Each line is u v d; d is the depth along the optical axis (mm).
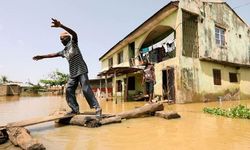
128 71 16281
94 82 31969
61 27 5180
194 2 14266
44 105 12742
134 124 5391
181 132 4395
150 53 17562
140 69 15180
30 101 17125
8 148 3451
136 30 16594
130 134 4258
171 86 13266
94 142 3678
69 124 5473
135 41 18328
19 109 10078
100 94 23625
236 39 17500
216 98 15008
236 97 16734
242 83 17500
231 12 17328
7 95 29781
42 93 43219
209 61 14781
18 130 3834
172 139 3807
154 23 15156
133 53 19812
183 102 12773
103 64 28266
